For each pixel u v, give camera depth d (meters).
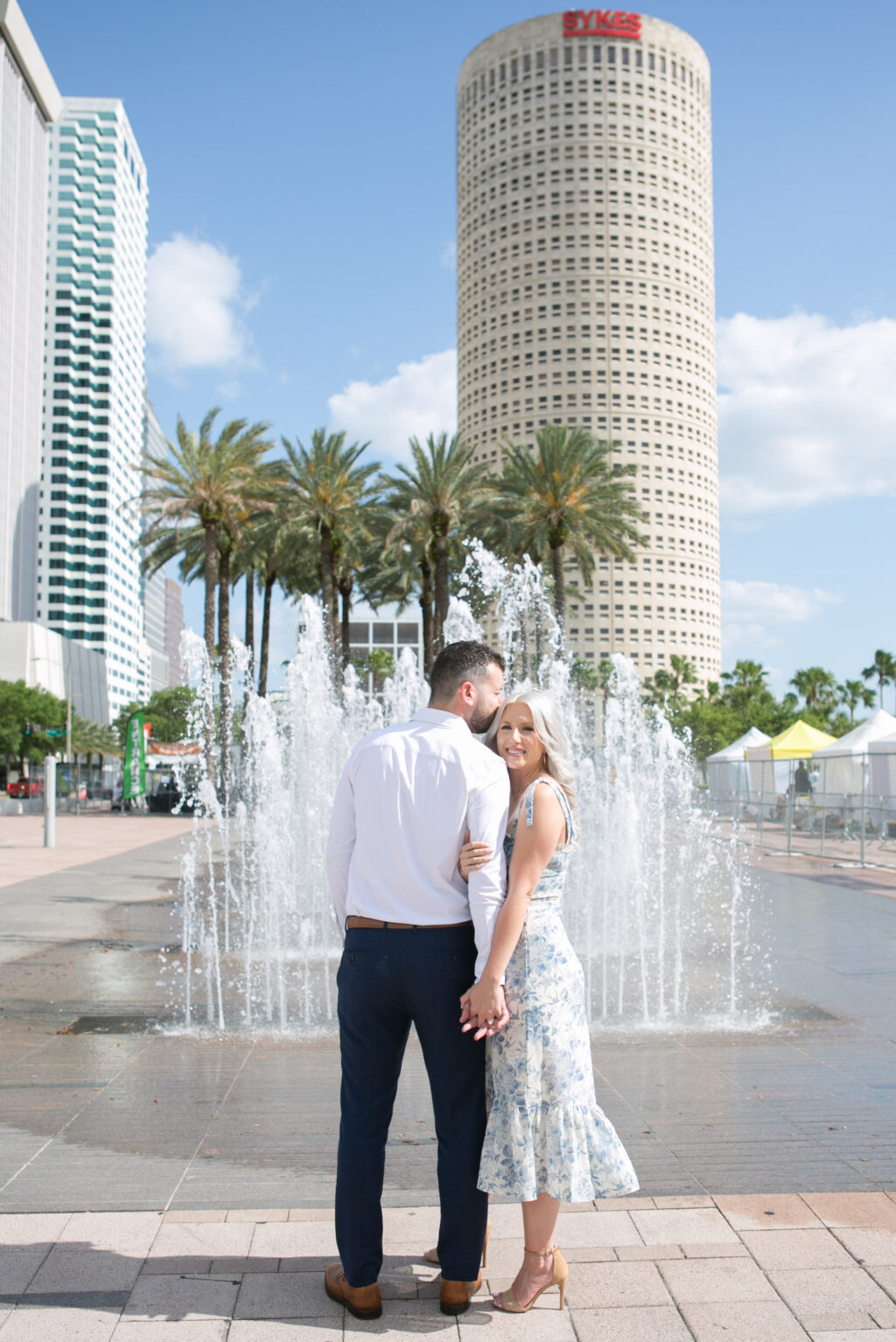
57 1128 3.88
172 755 40.06
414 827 2.53
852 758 23.34
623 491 31.56
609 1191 2.56
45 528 140.75
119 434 148.88
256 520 36.19
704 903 11.19
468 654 2.72
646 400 109.94
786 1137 3.74
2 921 9.77
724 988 6.64
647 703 81.19
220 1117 4.01
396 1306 2.50
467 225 117.75
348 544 34.91
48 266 143.50
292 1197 3.18
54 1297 2.51
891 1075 4.61
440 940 2.50
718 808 28.09
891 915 10.17
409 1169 3.44
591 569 33.50
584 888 11.62
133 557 159.62
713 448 116.31
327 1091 4.39
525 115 112.62
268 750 11.77
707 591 113.00
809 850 18.47
